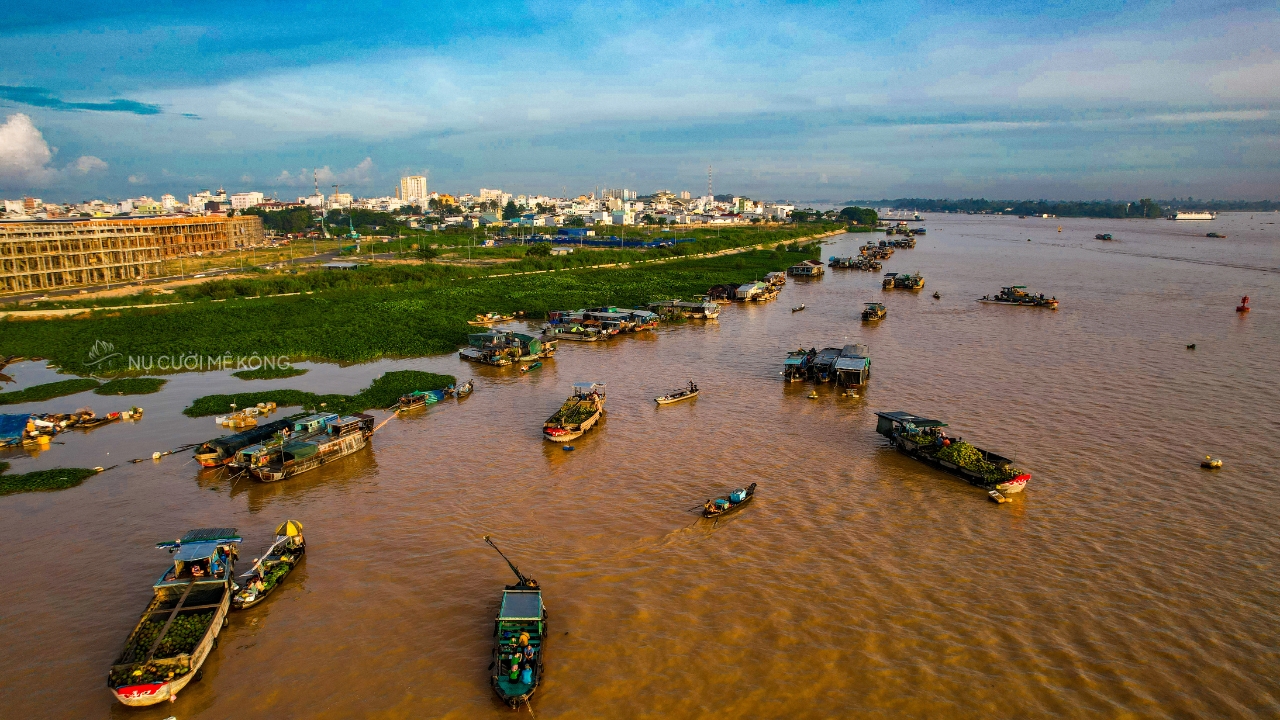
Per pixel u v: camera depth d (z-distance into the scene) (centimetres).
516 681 2991
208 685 3089
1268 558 4006
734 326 11300
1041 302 12538
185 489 5050
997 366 8294
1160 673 3117
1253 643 3303
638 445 5850
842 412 6669
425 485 5100
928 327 10862
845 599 3659
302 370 8450
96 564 4038
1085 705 2936
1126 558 4025
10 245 13762
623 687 3053
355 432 5734
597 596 3700
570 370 8444
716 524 4459
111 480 5197
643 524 4472
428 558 4091
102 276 15375
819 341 9956
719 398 7194
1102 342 9562
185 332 10312
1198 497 4753
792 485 5038
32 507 4741
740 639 3356
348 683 3102
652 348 9669
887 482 5078
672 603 3641
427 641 3378
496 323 11650
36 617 3550
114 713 2938
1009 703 2948
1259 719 2858
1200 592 3694
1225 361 8412
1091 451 5556
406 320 11225
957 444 5294
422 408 6875
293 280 15000
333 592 3766
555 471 5322
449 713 2920
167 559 4097
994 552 4097
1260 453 5481
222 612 3438
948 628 3425
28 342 9612
